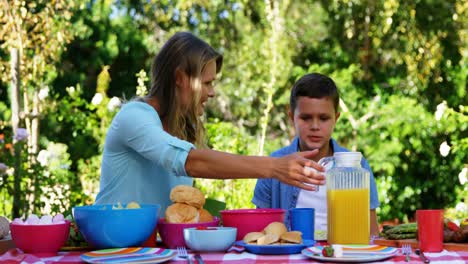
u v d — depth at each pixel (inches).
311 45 356.5
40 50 282.4
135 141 86.0
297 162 76.2
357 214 77.1
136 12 379.2
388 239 79.5
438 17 329.7
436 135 317.4
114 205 81.2
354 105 330.3
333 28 354.9
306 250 70.5
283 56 333.1
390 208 313.4
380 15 334.3
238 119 366.0
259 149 261.3
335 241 77.6
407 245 72.8
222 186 223.1
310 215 80.5
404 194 315.9
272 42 315.6
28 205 208.2
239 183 222.1
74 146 333.4
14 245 79.4
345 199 77.3
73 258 72.0
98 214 74.1
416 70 328.5
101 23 377.4
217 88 356.2
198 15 362.6
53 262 69.6
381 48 344.2
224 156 79.1
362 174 77.9
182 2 343.9
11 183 212.8
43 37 273.0
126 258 68.2
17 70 226.7
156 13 363.9
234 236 73.8
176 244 77.2
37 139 254.8
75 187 247.1
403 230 79.3
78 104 293.7
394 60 347.3
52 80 355.9
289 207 105.5
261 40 348.5
